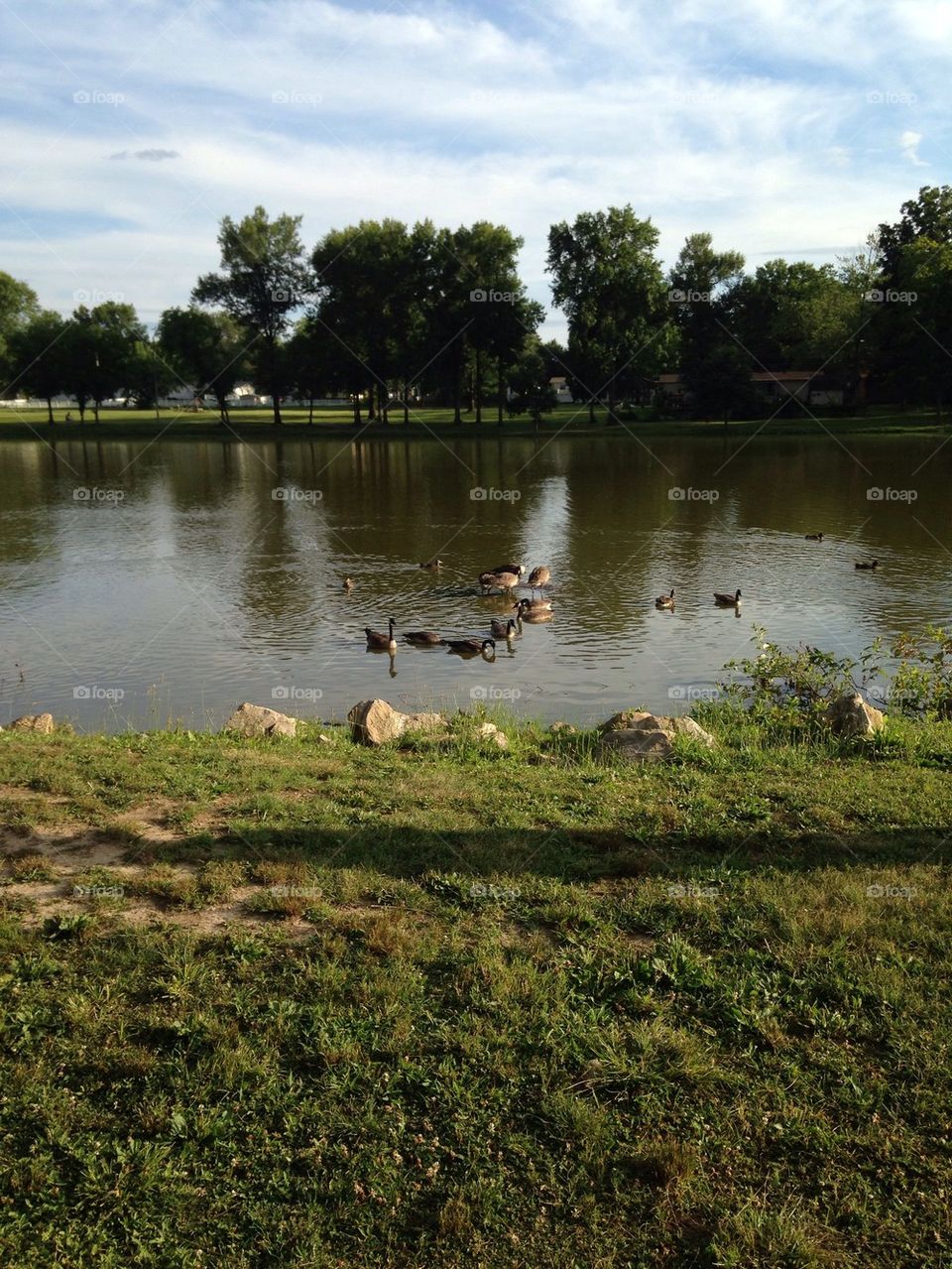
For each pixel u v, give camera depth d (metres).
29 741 13.03
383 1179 5.50
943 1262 4.98
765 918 8.02
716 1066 6.34
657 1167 5.57
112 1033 6.59
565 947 7.65
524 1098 6.09
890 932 7.73
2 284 115.31
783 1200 5.37
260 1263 5.08
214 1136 5.79
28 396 112.31
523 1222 5.26
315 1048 6.46
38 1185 5.50
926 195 90.19
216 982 7.10
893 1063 6.31
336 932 7.80
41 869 8.71
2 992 6.96
